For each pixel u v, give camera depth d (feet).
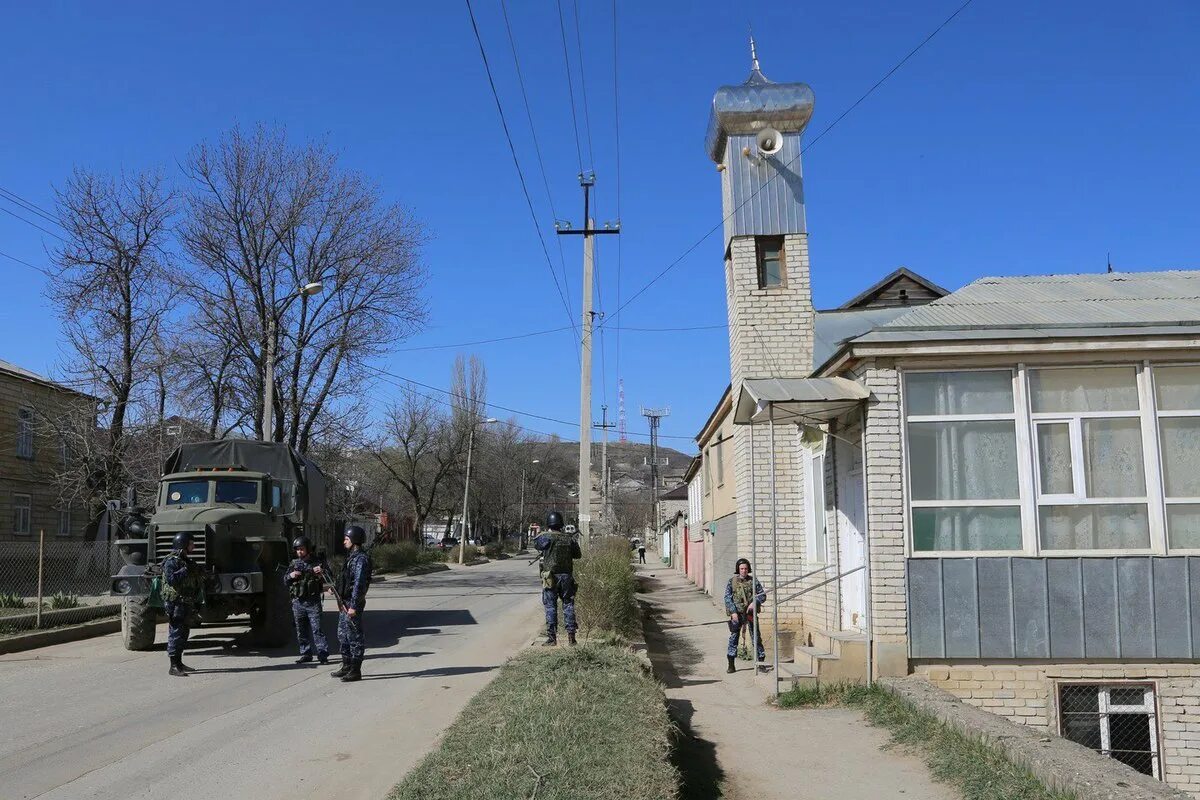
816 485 45.78
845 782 24.70
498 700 28.78
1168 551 33.32
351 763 24.14
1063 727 32.99
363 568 37.37
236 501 48.62
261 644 48.47
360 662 37.14
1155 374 34.27
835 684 34.32
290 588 42.32
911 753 26.63
